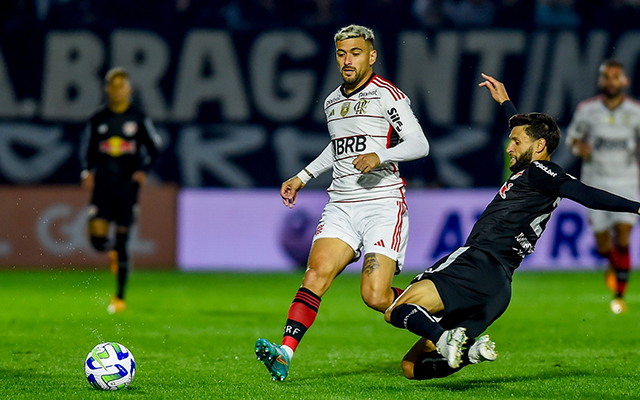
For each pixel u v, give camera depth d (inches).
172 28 2009.1
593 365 839.7
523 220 690.2
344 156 762.8
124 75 1294.3
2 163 2001.7
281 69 2016.5
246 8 2169.0
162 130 2017.7
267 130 2027.6
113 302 1289.4
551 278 1831.9
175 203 2009.1
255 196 2014.0
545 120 704.4
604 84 1374.3
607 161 1389.0
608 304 1400.1
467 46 2015.3
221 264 2005.4
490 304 679.7
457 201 1991.9
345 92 770.8
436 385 724.7
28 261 1969.7
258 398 662.5
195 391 689.6
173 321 1173.1
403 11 2106.3
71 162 2011.6
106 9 2118.6
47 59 1995.6
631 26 2014.0
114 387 687.1
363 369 813.9
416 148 729.6
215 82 2016.5
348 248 751.1
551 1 2140.7
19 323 1140.5
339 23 2034.9
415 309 647.8
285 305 1378.0
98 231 1282.0
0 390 687.1
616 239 1316.4
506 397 672.4
